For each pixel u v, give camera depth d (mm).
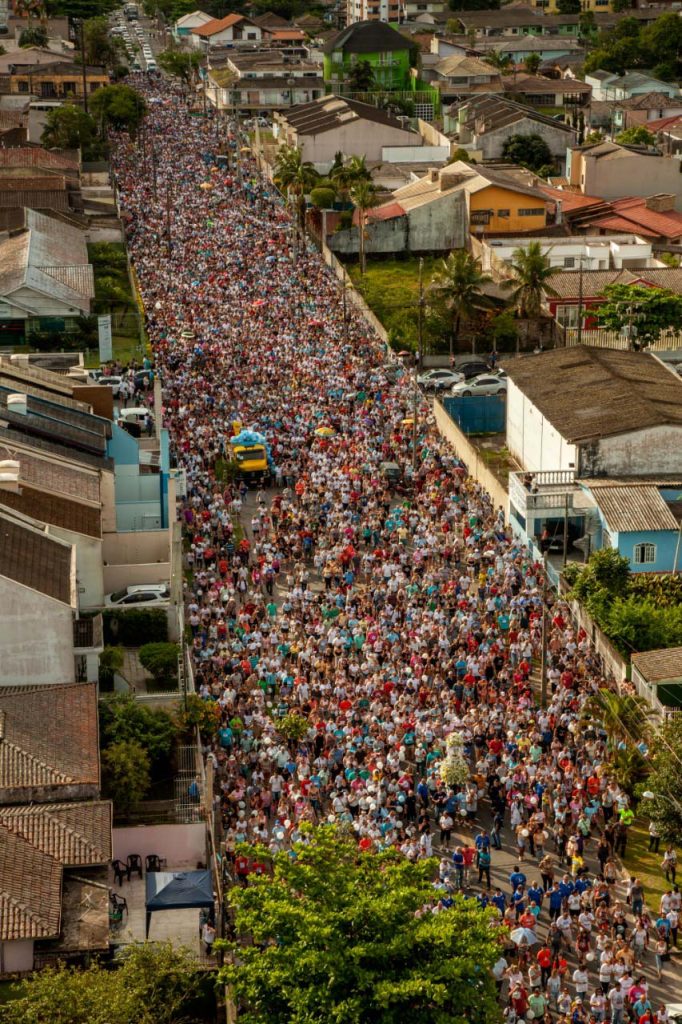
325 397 148000
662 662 90562
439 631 97125
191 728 83125
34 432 106688
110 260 192500
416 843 74750
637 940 68812
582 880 72688
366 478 126875
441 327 169875
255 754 83938
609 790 79500
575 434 116938
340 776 79812
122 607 94438
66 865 66188
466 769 78750
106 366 151375
